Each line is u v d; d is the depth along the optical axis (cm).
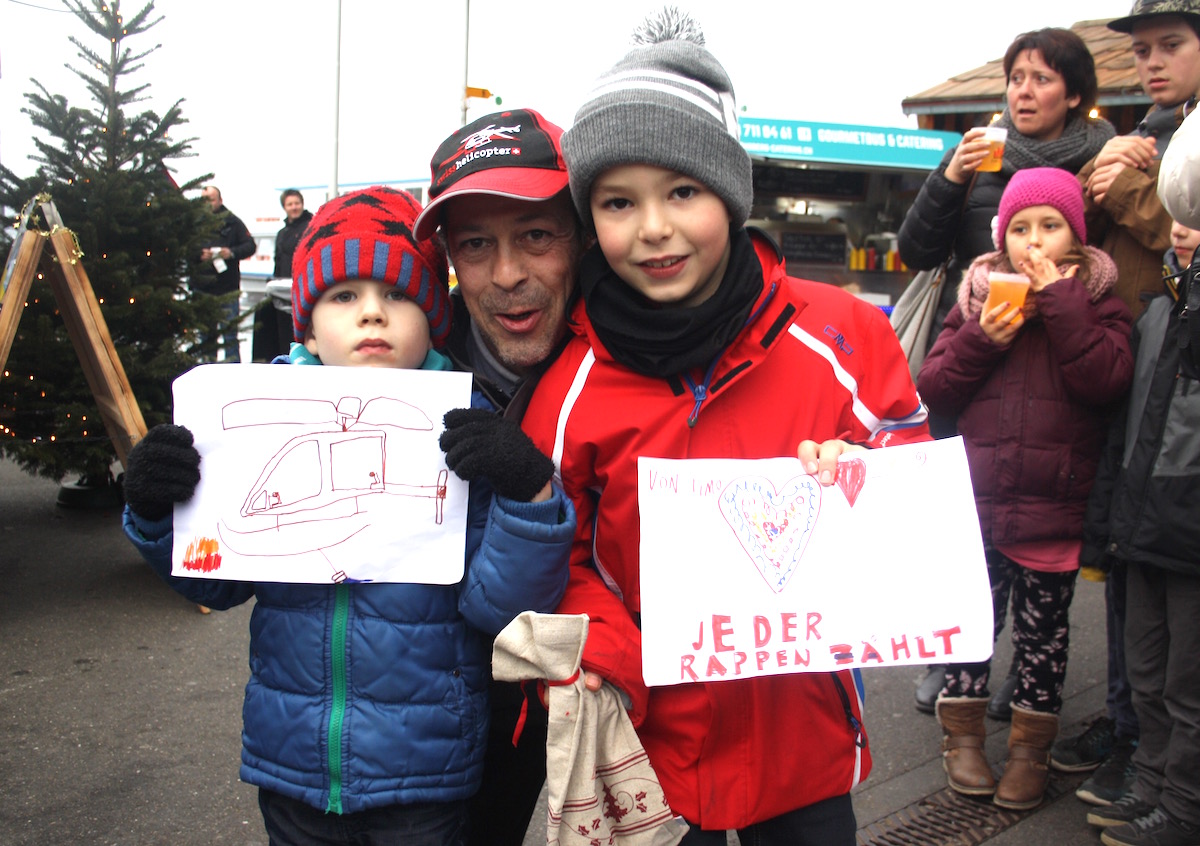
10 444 448
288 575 151
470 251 166
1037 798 277
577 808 142
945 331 291
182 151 514
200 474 153
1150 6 288
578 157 146
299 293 164
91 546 510
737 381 157
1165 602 241
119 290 473
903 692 362
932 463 150
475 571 150
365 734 151
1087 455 266
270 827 161
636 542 159
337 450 153
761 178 812
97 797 277
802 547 149
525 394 170
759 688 153
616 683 149
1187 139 196
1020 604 281
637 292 155
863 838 264
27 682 351
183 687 351
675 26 165
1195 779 235
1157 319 243
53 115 481
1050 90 315
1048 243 264
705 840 155
